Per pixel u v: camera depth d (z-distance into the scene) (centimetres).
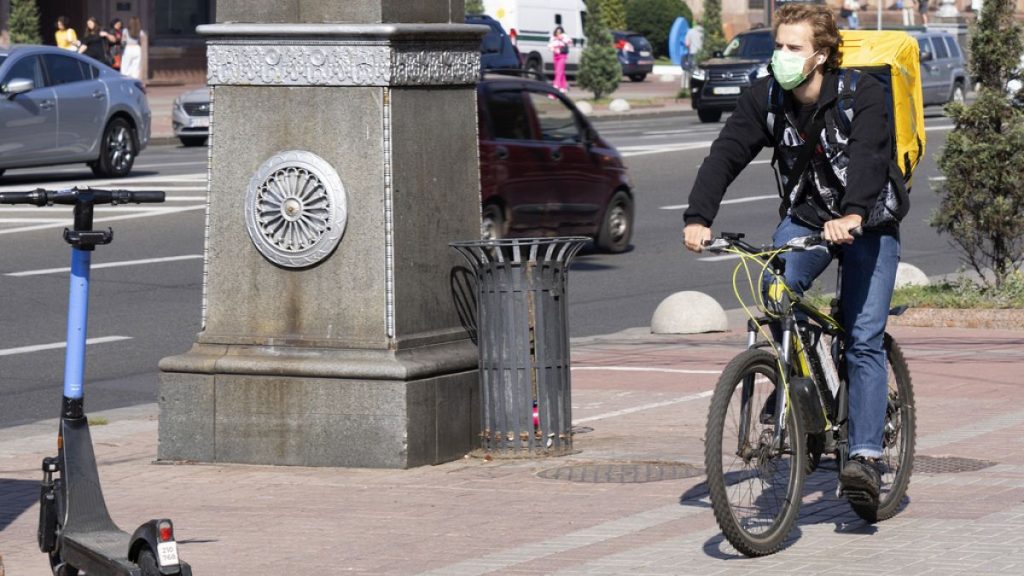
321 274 2452
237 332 2509
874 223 1872
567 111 5334
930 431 2614
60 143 7188
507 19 15512
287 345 2475
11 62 7038
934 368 3303
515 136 5022
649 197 7169
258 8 2475
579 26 16600
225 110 2492
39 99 7069
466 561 1853
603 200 5472
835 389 1944
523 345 2475
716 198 1873
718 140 1894
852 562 1809
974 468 2311
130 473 2456
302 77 2438
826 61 1822
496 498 2200
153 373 3575
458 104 2545
